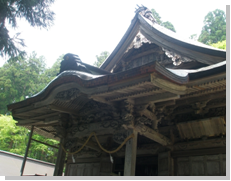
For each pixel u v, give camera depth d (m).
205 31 39.00
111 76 7.86
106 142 12.77
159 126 11.00
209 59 9.40
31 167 22.22
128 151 8.27
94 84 8.39
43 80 50.00
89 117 10.94
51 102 10.26
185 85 7.96
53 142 31.62
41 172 22.97
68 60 10.81
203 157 9.35
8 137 31.27
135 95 8.22
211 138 9.44
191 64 10.33
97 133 10.13
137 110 8.55
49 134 15.82
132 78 7.32
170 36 11.20
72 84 9.18
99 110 10.88
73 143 10.99
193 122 9.69
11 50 14.86
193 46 10.02
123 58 13.88
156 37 12.06
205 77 7.50
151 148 11.02
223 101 9.23
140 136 11.66
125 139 8.58
